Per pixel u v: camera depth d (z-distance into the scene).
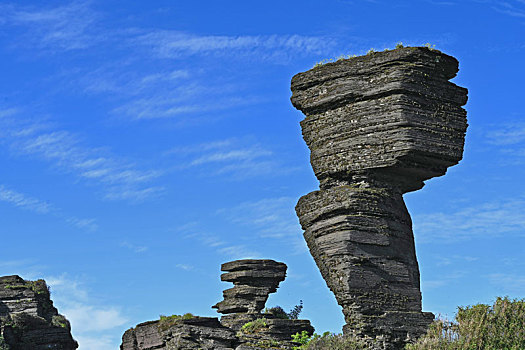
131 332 52.94
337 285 46.72
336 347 46.22
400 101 47.16
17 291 67.50
